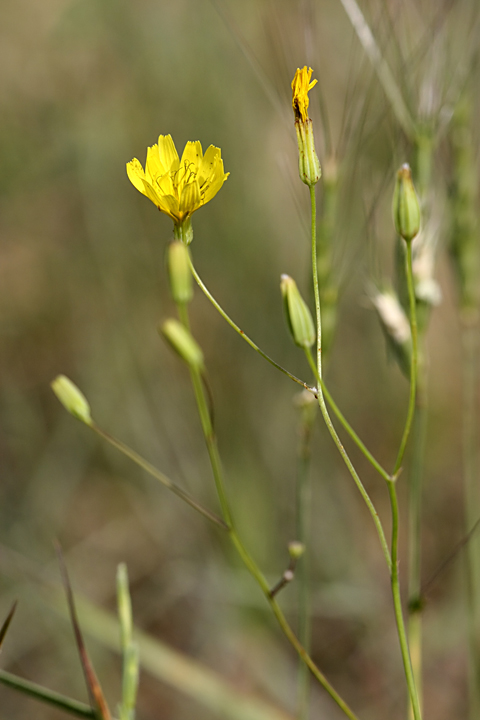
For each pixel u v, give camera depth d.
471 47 0.43
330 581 0.58
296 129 0.35
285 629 0.37
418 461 0.41
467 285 0.44
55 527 0.63
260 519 0.60
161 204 0.36
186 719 0.52
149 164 0.36
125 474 0.65
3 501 0.62
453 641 0.54
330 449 0.65
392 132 0.42
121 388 0.67
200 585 0.57
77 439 0.68
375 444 0.67
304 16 0.42
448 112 0.42
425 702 0.53
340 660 0.55
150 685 0.54
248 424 0.66
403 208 0.35
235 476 0.62
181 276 0.36
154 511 0.63
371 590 0.56
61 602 0.44
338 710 0.52
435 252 0.41
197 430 0.66
